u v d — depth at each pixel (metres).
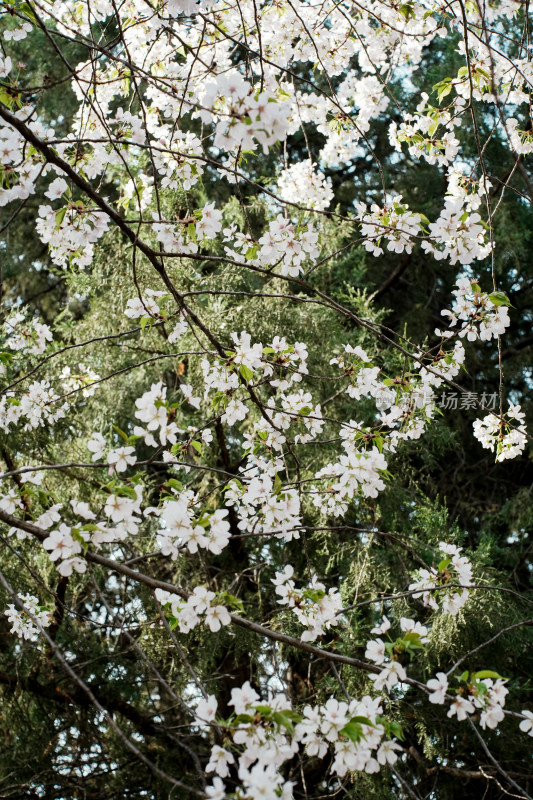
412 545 5.03
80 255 2.37
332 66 3.23
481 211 6.21
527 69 2.92
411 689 4.91
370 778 4.41
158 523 5.05
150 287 4.68
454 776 5.04
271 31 3.12
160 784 4.89
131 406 5.27
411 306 7.13
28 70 6.40
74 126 2.65
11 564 4.50
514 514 6.18
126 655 4.96
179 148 2.51
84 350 4.89
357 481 2.37
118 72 2.74
